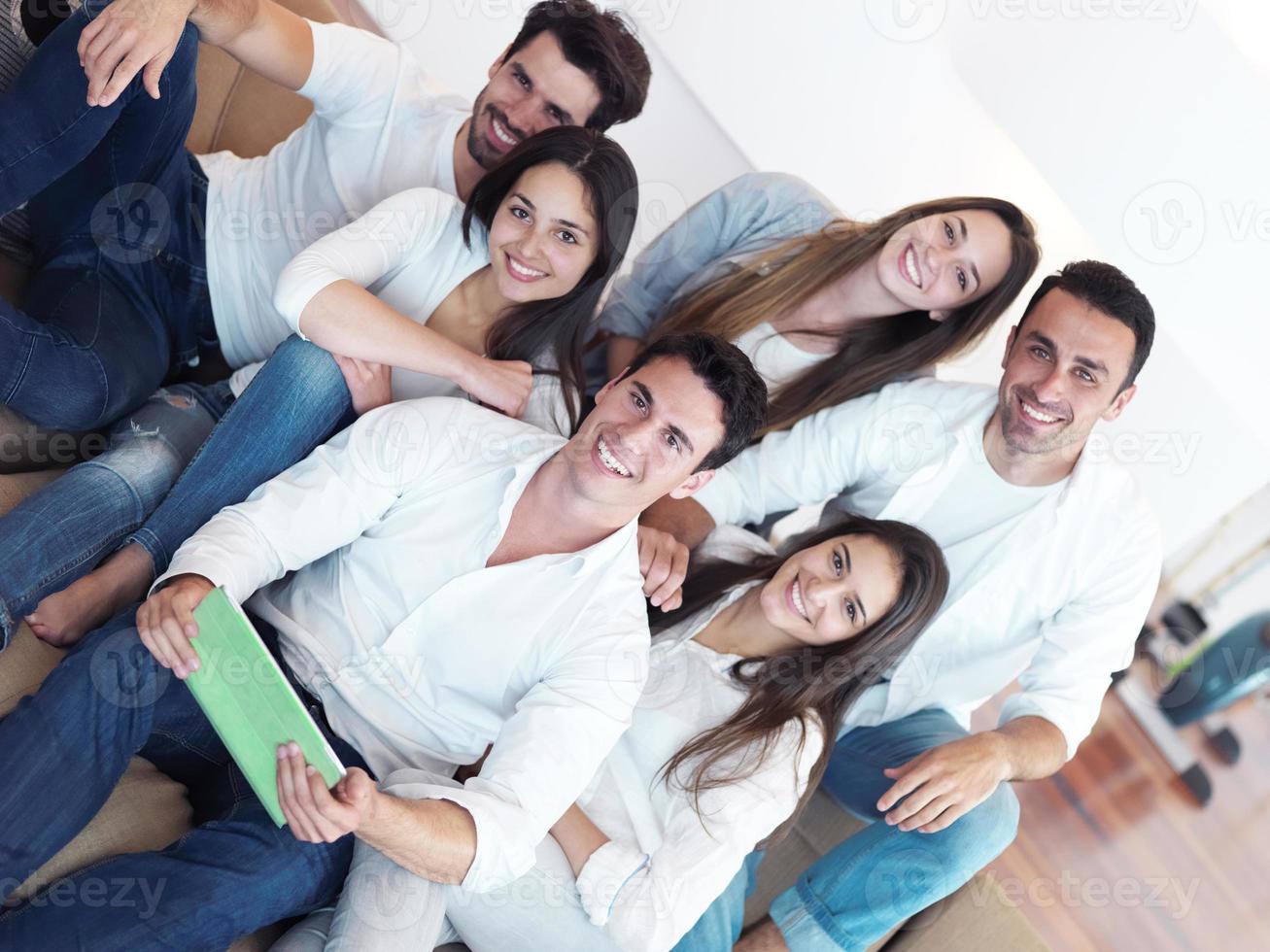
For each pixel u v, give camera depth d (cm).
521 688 138
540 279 160
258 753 110
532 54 171
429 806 115
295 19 157
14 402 136
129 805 124
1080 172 221
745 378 137
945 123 230
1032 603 185
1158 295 226
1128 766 272
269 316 167
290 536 130
